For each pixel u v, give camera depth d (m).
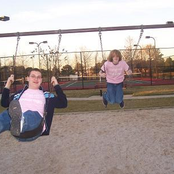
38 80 4.16
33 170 5.95
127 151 6.63
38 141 7.86
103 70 6.07
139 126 8.68
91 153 6.65
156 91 18.36
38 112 3.92
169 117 9.73
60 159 6.45
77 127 9.06
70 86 30.38
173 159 6.01
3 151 7.24
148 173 5.45
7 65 26.62
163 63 34.72
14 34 6.21
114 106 12.82
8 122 3.88
